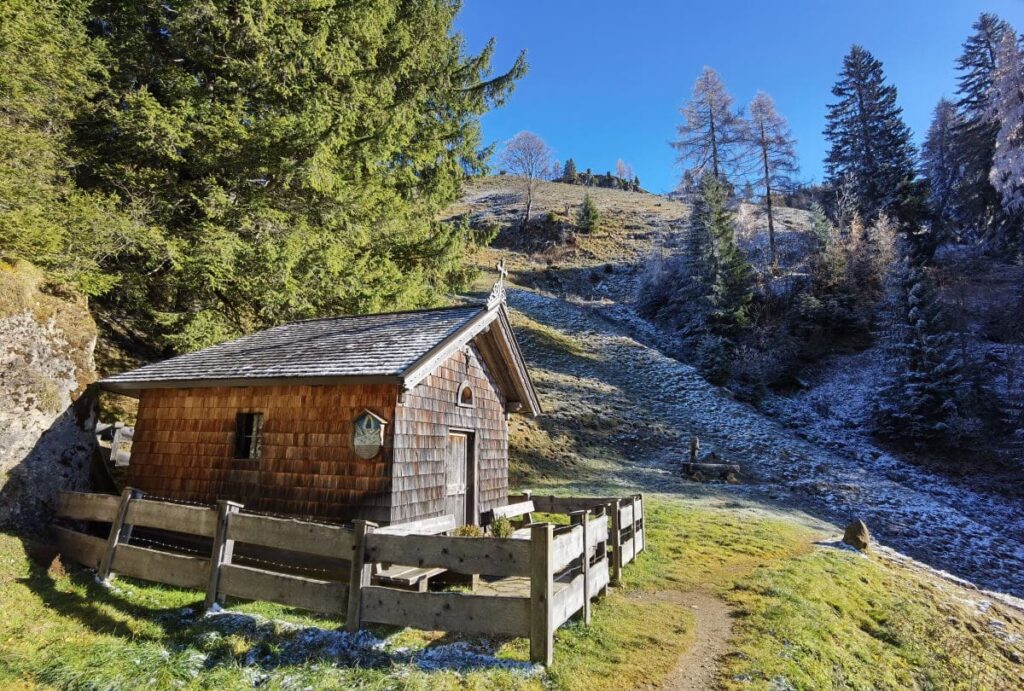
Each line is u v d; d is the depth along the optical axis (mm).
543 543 4926
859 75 54250
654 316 44562
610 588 8047
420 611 4957
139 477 9492
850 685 5961
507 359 11234
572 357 34094
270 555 7945
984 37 51594
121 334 14820
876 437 29047
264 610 5875
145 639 4930
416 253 17453
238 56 13664
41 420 7641
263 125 12555
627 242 60062
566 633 5758
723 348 34281
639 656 5555
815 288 39656
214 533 5816
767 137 49719
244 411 8859
